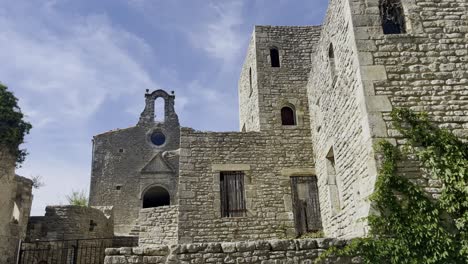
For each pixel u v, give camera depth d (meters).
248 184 13.18
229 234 12.46
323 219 12.29
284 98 14.52
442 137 7.81
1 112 14.26
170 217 15.81
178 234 12.38
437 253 6.93
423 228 7.10
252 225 12.61
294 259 7.39
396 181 7.48
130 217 30.14
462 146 7.75
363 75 8.48
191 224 12.53
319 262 7.32
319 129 12.77
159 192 31.81
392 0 9.23
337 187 11.46
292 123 14.38
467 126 8.08
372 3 9.13
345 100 9.65
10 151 14.55
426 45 8.76
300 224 12.75
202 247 7.46
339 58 10.10
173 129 34.31
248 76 16.50
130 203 30.61
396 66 8.56
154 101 35.34
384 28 9.16
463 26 8.93
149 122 34.03
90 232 18.11
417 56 8.66
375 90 8.36
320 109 12.50
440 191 7.48
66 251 16.42
